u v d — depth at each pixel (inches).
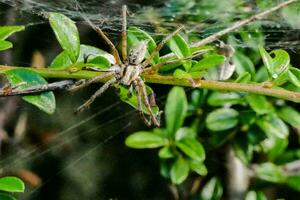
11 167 18.1
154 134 15.9
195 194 18.0
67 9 17.5
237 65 15.6
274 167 16.6
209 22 17.1
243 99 16.0
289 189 18.1
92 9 17.9
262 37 17.0
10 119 17.8
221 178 17.4
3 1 17.3
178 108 15.9
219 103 16.0
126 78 13.7
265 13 14.8
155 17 17.4
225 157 17.2
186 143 15.7
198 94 16.5
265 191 18.1
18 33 17.7
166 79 13.7
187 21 17.2
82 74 13.5
